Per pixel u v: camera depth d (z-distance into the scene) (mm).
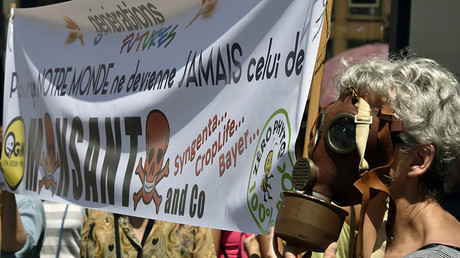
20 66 3344
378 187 1410
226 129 2121
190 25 2348
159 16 2494
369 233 1726
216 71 2197
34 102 3201
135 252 2920
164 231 2902
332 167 1457
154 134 2461
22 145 3266
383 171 1420
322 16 1766
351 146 1431
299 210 1455
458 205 3506
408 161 1442
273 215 1872
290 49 1896
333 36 4727
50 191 3027
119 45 2707
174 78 2381
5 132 3393
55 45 3094
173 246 2881
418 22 4324
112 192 2648
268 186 1898
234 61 2121
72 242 3807
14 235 3551
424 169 1426
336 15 4719
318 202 1447
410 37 4355
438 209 1459
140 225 2961
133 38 2639
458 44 4195
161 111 2434
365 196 1401
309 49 1793
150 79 2508
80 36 2939
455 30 4203
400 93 1442
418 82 1471
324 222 1438
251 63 2051
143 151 2514
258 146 1973
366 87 1471
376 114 1437
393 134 1433
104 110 2729
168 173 2361
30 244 3646
